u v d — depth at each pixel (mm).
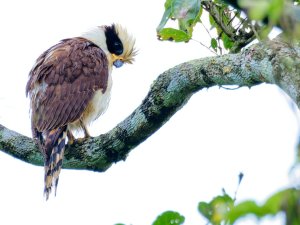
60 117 12195
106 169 10867
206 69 9070
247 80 8547
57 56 13117
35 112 12375
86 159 10781
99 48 13711
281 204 3721
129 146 10383
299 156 3959
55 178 10945
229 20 10227
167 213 6547
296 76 7020
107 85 13133
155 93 9695
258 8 3902
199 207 5855
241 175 6027
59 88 12578
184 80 9352
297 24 4273
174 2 8164
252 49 8359
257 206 3744
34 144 11203
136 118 10016
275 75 7461
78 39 14039
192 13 8133
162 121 9914
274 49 7742
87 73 12945
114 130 10398
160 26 8727
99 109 13047
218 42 10375
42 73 12773
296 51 7555
